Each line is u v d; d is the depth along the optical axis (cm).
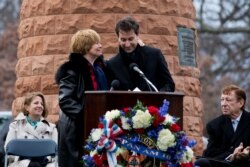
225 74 3981
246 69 3944
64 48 1642
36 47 1664
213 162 1286
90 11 1634
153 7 1661
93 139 1072
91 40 1157
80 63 1149
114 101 1077
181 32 1702
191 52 1728
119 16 1636
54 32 1650
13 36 3875
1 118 1739
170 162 1072
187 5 1727
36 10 1670
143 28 1652
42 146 1348
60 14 1647
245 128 1327
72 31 1639
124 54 1160
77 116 1130
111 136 1066
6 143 1382
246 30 3509
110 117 1066
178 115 1089
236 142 1322
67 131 1134
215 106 3891
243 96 1333
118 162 1068
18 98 1697
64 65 1152
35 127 1390
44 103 1402
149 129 1068
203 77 3881
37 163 1342
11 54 3862
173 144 1066
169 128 1067
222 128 1334
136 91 1079
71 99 1137
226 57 4075
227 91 1334
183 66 1703
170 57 1680
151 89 1145
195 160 1283
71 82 1144
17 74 1709
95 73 1155
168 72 1167
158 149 1067
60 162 1141
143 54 1164
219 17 3834
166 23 1673
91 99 1083
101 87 1155
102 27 1628
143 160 1067
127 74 1155
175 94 1087
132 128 1066
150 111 1062
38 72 1658
